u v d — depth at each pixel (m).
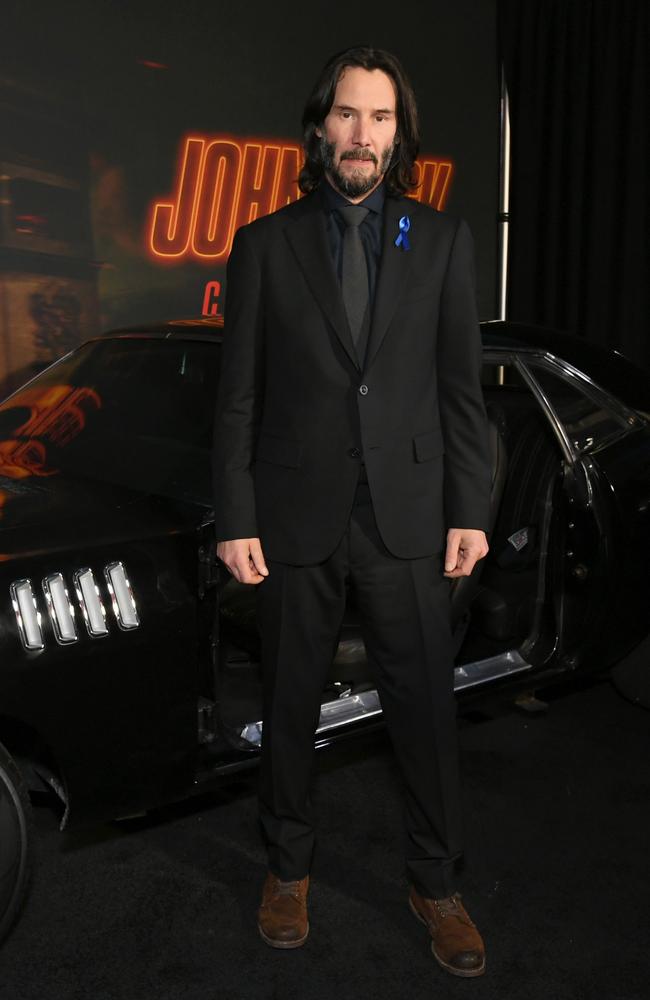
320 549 1.77
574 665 2.84
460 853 1.93
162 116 5.23
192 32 5.26
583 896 2.14
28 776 2.11
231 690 2.42
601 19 5.68
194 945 1.96
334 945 1.97
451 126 6.04
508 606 2.79
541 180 5.91
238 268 1.78
